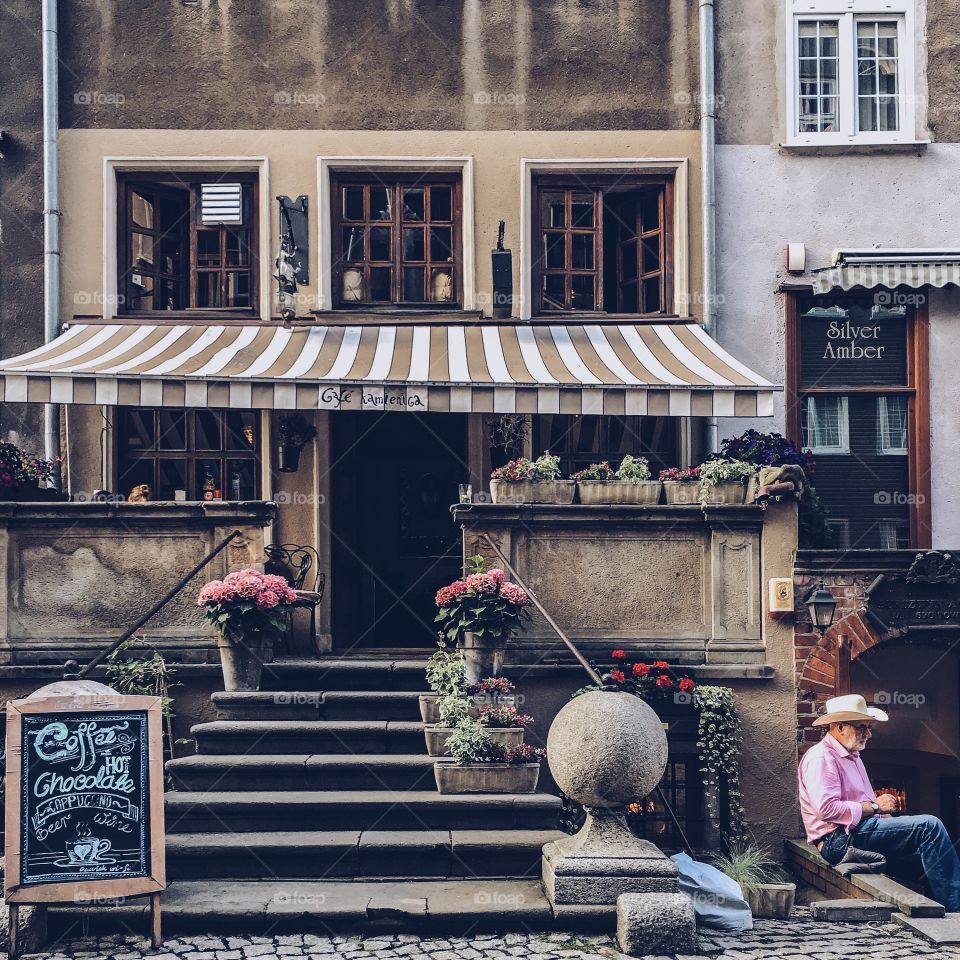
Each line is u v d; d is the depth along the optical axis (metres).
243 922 7.46
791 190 12.10
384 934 7.47
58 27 11.98
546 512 9.95
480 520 9.94
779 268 12.04
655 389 10.08
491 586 9.48
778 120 12.12
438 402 10.11
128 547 9.95
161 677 9.70
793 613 9.92
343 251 12.15
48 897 7.14
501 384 10.09
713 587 9.95
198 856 8.11
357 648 11.82
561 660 9.88
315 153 12.01
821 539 10.69
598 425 12.09
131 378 9.99
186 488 11.91
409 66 12.07
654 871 7.63
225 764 8.86
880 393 12.02
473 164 12.03
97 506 9.91
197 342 11.22
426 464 12.51
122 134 11.95
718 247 12.06
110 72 11.98
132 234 12.09
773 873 9.52
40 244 11.97
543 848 8.10
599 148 12.08
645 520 9.98
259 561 9.95
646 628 9.98
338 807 8.50
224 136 11.99
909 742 13.07
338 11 12.05
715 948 7.33
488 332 11.68
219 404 10.03
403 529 12.50
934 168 12.14
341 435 12.15
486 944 7.30
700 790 9.95
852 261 11.70
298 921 7.48
